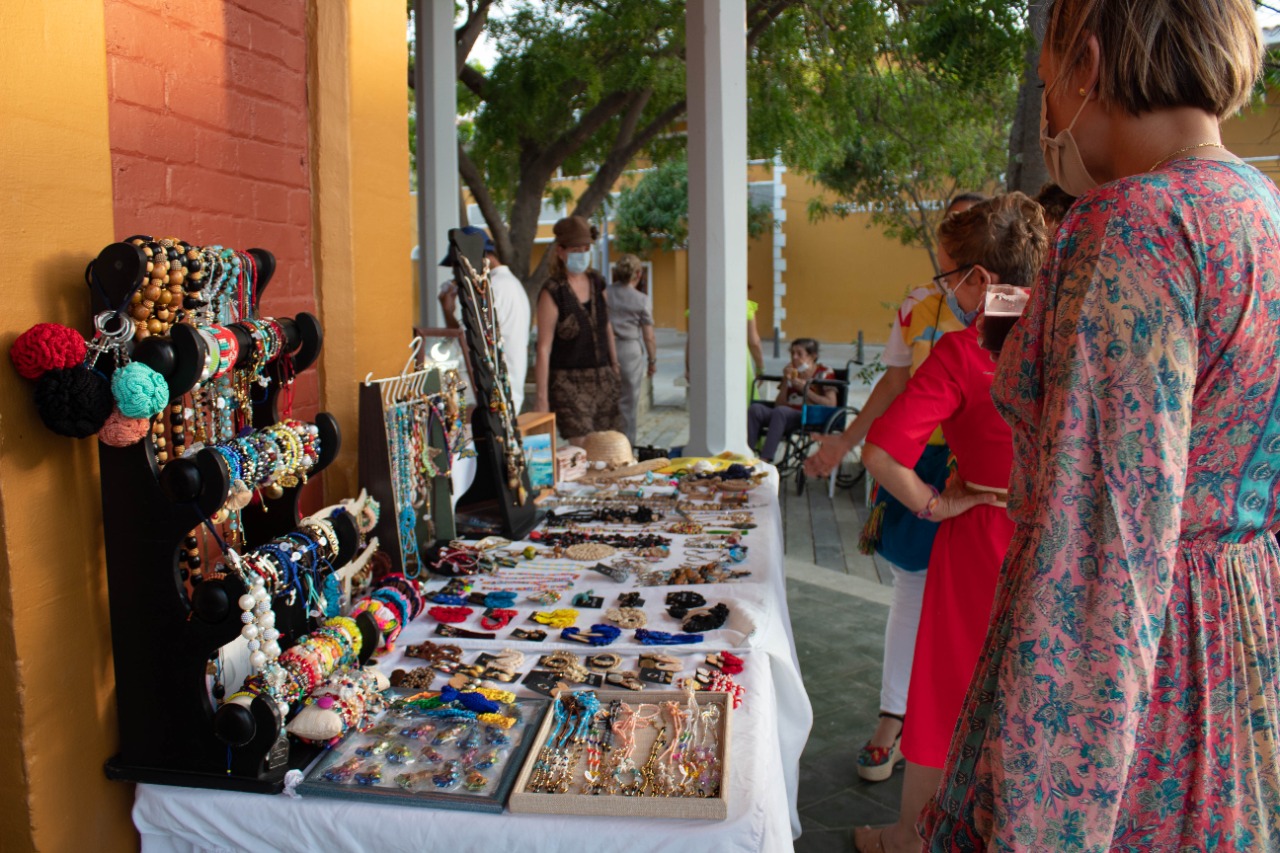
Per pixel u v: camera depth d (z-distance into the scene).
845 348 23.03
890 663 3.12
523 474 3.11
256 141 2.30
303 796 1.57
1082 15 1.16
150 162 1.93
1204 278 1.04
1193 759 1.11
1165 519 1.03
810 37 10.12
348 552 2.09
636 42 9.68
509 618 2.33
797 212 23.72
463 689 1.91
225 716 1.57
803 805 3.07
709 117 4.98
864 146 13.15
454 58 6.87
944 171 12.41
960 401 2.33
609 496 3.51
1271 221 1.08
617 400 5.62
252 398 2.01
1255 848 1.13
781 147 10.88
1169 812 1.13
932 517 2.38
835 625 4.63
